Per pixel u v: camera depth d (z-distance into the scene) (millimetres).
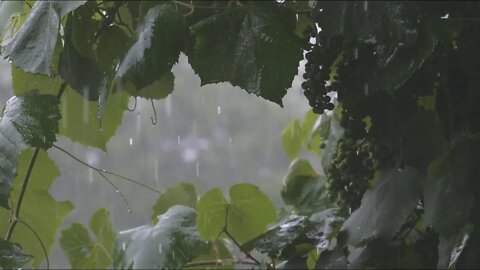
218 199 2051
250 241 1932
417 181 1745
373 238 1781
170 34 1605
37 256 1915
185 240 1902
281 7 1732
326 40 1667
